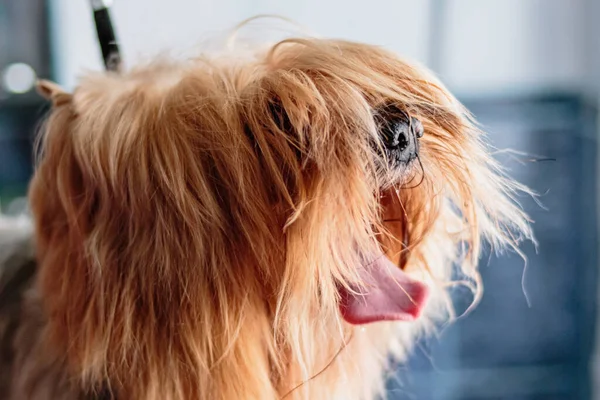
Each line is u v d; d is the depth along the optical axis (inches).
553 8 49.1
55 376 23.0
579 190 51.6
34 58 47.6
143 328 20.6
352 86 19.2
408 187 21.6
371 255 21.6
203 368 20.4
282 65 20.9
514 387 54.8
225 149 19.4
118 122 20.5
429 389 54.0
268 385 21.6
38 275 23.7
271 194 19.9
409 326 28.6
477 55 49.7
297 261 19.9
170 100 20.5
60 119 21.9
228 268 20.0
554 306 53.7
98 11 25.6
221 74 21.0
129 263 20.4
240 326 20.3
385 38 47.9
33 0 46.6
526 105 50.8
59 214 22.1
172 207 19.7
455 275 34.1
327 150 18.9
